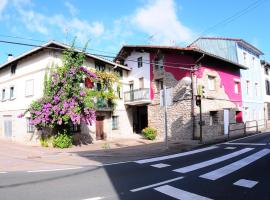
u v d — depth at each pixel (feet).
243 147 48.06
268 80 116.26
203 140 62.49
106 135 77.20
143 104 82.99
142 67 83.51
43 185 23.79
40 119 57.06
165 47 72.84
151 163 35.19
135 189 21.94
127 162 36.94
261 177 24.97
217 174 26.78
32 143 66.80
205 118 69.92
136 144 63.31
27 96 69.62
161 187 22.34
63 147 57.67
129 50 87.04
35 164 37.06
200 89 58.34
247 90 94.94
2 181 25.91
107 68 80.02
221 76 79.20
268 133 74.18
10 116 76.64
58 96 56.65
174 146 53.78
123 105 84.53
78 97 57.21
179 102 71.77
